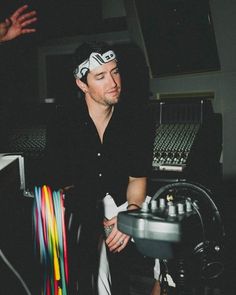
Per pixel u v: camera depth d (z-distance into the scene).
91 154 1.93
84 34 2.83
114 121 1.88
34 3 2.82
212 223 1.05
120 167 1.92
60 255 1.24
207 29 2.24
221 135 2.32
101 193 1.95
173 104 2.28
